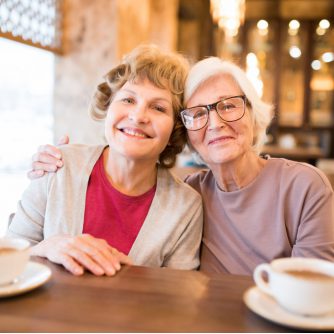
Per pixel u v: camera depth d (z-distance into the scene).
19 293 0.77
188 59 1.37
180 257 1.24
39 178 1.29
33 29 3.05
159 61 1.24
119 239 1.25
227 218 1.28
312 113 6.45
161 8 5.68
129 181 1.28
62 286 0.82
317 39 6.35
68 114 3.68
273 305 0.74
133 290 0.81
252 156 1.26
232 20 4.91
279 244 1.19
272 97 6.41
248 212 1.23
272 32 6.36
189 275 0.91
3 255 0.76
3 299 0.75
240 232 1.23
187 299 0.78
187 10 6.52
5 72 3.80
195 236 1.28
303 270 0.75
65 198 1.25
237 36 6.43
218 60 1.25
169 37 5.76
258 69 6.43
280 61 6.35
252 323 0.69
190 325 0.68
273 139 6.40
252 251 1.23
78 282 0.85
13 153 4.27
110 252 0.98
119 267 0.94
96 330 0.65
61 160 1.30
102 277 0.88
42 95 3.79
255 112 1.26
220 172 1.25
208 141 1.23
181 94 1.26
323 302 0.67
